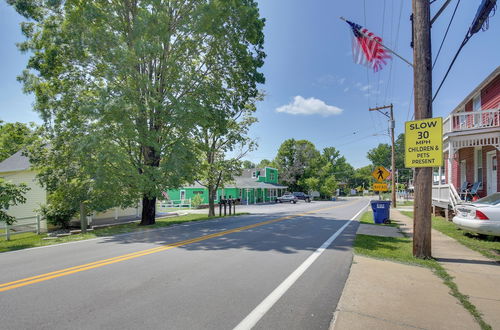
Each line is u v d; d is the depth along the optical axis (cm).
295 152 6494
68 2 1145
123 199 1338
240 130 2158
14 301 412
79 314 369
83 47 1169
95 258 670
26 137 1278
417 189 649
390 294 423
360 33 874
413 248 651
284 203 4516
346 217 1691
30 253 746
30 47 1215
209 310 379
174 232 1102
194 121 1301
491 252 695
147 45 1156
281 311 376
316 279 504
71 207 1333
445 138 1295
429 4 656
